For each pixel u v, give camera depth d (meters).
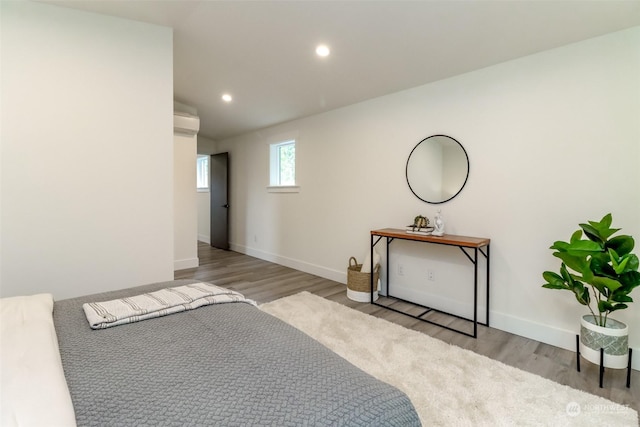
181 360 0.95
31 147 1.91
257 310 1.40
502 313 2.62
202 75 3.07
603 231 1.81
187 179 4.67
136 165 2.24
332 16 2.03
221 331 1.15
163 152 2.33
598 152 2.15
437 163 3.00
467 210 2.81
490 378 1.88
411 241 3.26
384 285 3.50
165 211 2.36
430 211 3.09
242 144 5.77
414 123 3.18
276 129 4.97
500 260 2.62
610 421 1.53
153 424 0.69
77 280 2.07
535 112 2.41
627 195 2.06
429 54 2.48
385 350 2.21
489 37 2.19
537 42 2.23
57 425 0.65
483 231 2.72
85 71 2.05
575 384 1.86
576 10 1.84
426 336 2.45
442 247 3.02
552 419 1.54
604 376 1.94
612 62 2.09
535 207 2.43
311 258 4.43
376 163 3.55
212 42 2.43
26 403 0.70
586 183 2.21
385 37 2.26
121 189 2.19
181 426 0.68
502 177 2.59
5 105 1.84
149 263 2.31
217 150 6.51
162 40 2.27
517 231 2.53
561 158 2.30
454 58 2.53
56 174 1.98
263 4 1.94
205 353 0.99
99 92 2.09
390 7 1.91
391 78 2.97
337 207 4.02
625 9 1.82
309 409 0.74
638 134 2.01
